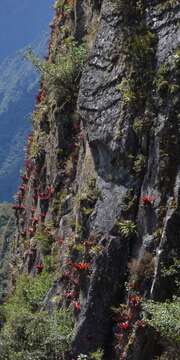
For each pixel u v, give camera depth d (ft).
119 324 37.73
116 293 38.86
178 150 37.27
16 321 43.04
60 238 48.21
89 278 39.99
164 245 36.14
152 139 38.70
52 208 52.95
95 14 52.03
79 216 43.21
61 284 44.45
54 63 57.06
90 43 51.49
